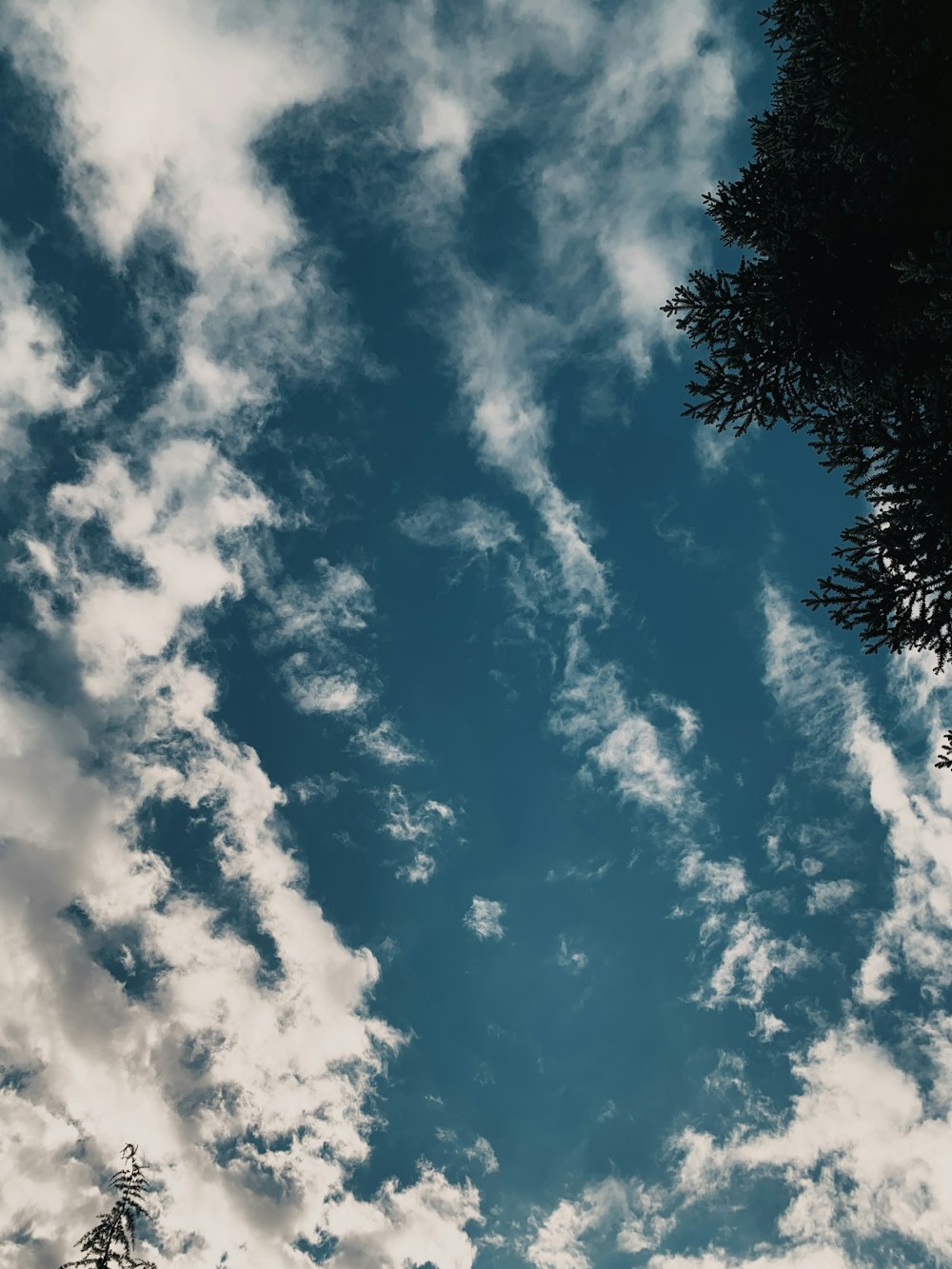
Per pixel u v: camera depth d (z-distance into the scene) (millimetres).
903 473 8219
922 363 9055
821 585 8641
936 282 8344
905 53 7766
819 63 8500
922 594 8219
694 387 10945
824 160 10078
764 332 10258
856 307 10008
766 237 10500
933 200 8734
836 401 10523
